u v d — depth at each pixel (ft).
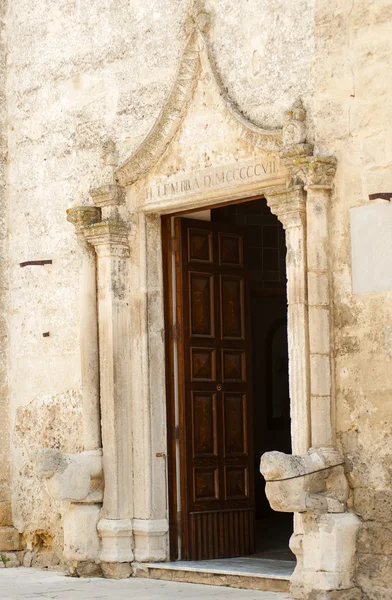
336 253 30.73
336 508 29.76
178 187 35.12
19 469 40.63
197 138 34.55
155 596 31.76
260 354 52.80
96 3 38.42
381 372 29.58
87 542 36.06
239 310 38.01
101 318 36.60
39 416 39.88
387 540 29.17
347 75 30.73
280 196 31.22
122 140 37.29
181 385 36.42
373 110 30.12
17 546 40.47
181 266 36.65
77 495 35.81
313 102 31.42
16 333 41.19
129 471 36.11
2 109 41.91
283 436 52.90
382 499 29.37
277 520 48.65
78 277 38.65
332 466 29.91
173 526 35.96
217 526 36.55
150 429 35.86
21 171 41.22
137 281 36.40
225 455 37.01
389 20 29.91
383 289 29.63
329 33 31.19
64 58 39.55
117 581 34.94
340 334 30.53
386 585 29.07
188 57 34.55
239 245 38.24
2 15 42.09
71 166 39.14
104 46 38.09
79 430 38.17
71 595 32.60
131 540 35.88
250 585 32.63
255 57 33.12
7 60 42.01
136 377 36.19
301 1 31.96
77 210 37.11
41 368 39.91
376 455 29.58
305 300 30.86
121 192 36.70
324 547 29.40
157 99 36.24
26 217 40.93
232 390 37.47
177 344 36.60
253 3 33.22
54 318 39.55
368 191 30.09
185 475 36.06
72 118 39.17
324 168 30.55
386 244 29.63
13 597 32.63
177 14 35.83
